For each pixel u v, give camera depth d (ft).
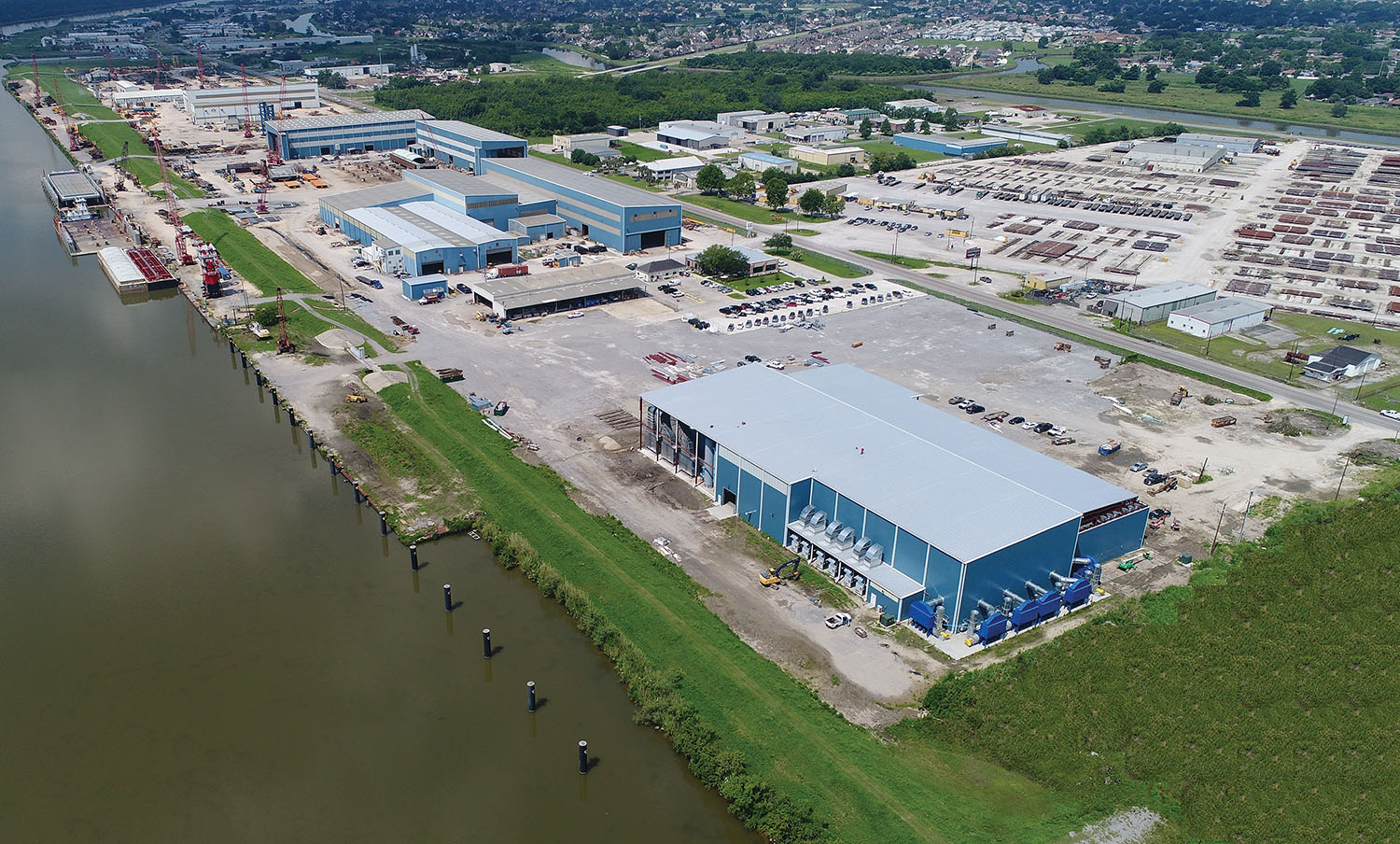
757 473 247.91
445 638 214.69
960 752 180.45
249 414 326.24
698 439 269.85
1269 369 373.20
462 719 190.70
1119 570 238.89
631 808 170.40
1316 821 166.20
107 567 238.07
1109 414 328.70
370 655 208.13
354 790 173.27
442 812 168.55
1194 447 304.50
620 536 247.50
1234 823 164.76
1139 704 193.06
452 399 324.19
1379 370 374.84
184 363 369.91
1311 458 298.35
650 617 214.69
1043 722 187.73
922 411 285.64
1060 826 163.63
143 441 305.94
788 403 287.07
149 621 217.77
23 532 252.83
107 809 167.84
